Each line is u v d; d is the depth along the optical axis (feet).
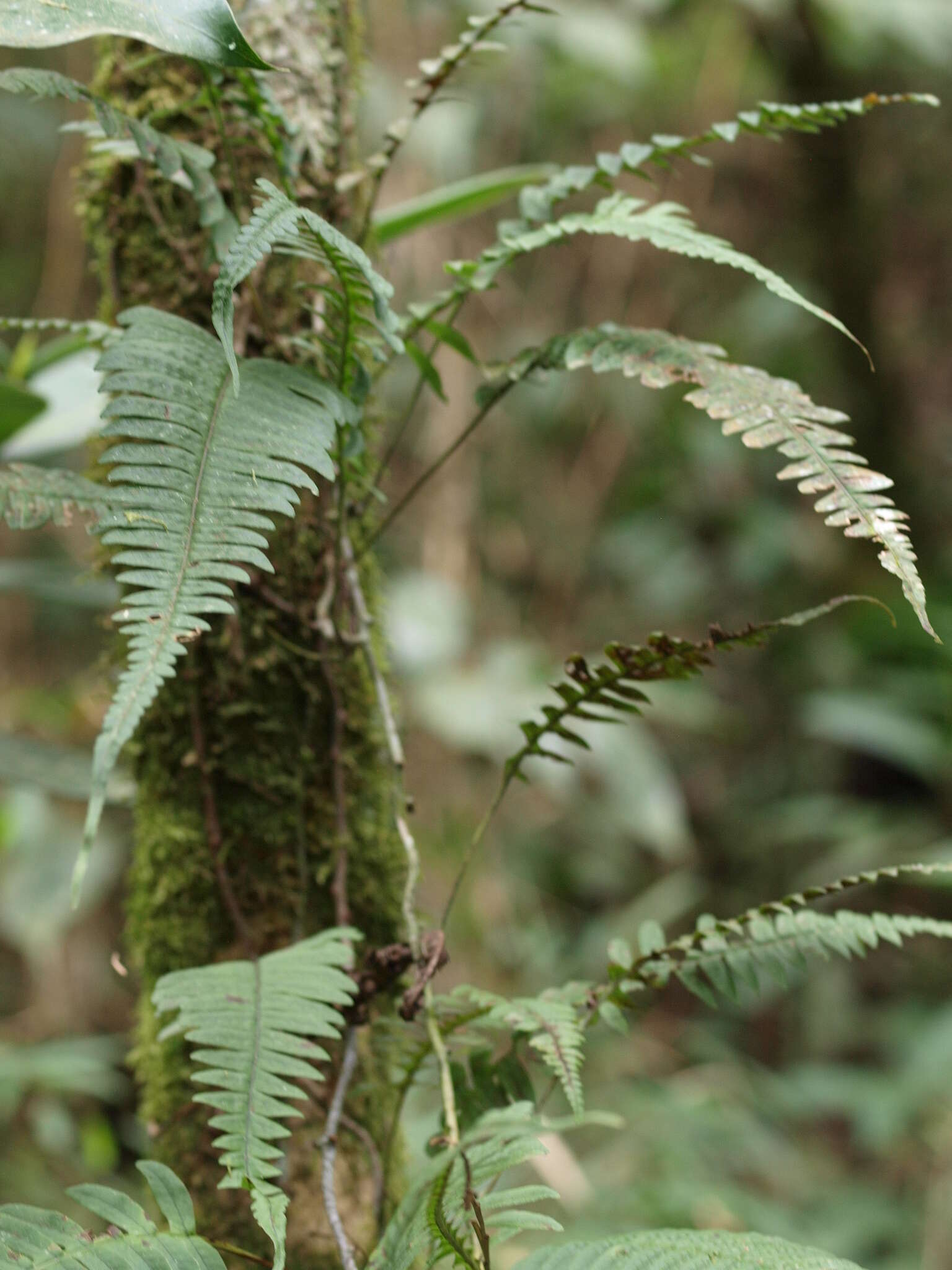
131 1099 10.16
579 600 14.21
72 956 11.12
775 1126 11.19
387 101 10.62
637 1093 10.21
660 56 12.69
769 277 3.20
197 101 3.75
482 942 11.03
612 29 11.32
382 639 4.86
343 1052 4.16
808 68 13.32
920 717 12.83
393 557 11.80
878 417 14.33
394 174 10.96
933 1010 12.03
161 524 2.62
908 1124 10.62
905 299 14.57
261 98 3.53
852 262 14.05
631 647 3.28
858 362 14.25
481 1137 3.34
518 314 12.71
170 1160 4.23
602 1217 8.22
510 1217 2.63
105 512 2.95
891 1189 10.51
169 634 2.48
